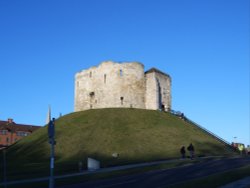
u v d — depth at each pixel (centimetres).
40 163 4916
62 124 6912
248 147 7044
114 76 7956
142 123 6806
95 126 6562
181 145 5834
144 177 2961
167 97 8450
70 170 4109
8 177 3656
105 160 4881
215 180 2381
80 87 8644
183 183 2288
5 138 12069
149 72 8194
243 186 2155
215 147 6053
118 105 7819
